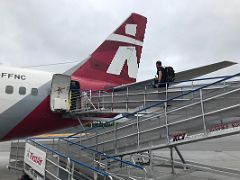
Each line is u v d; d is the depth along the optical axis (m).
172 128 8.63
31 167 11.64
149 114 9.98
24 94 13.95
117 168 10.52
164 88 12.29
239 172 10.49
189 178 12.77
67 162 9.05
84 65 16.67
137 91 13.20
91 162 11.53
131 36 18.27
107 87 16.45
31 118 14.15
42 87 14.49
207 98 7.94
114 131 11.02
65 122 15.22
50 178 9.73
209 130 7.57
